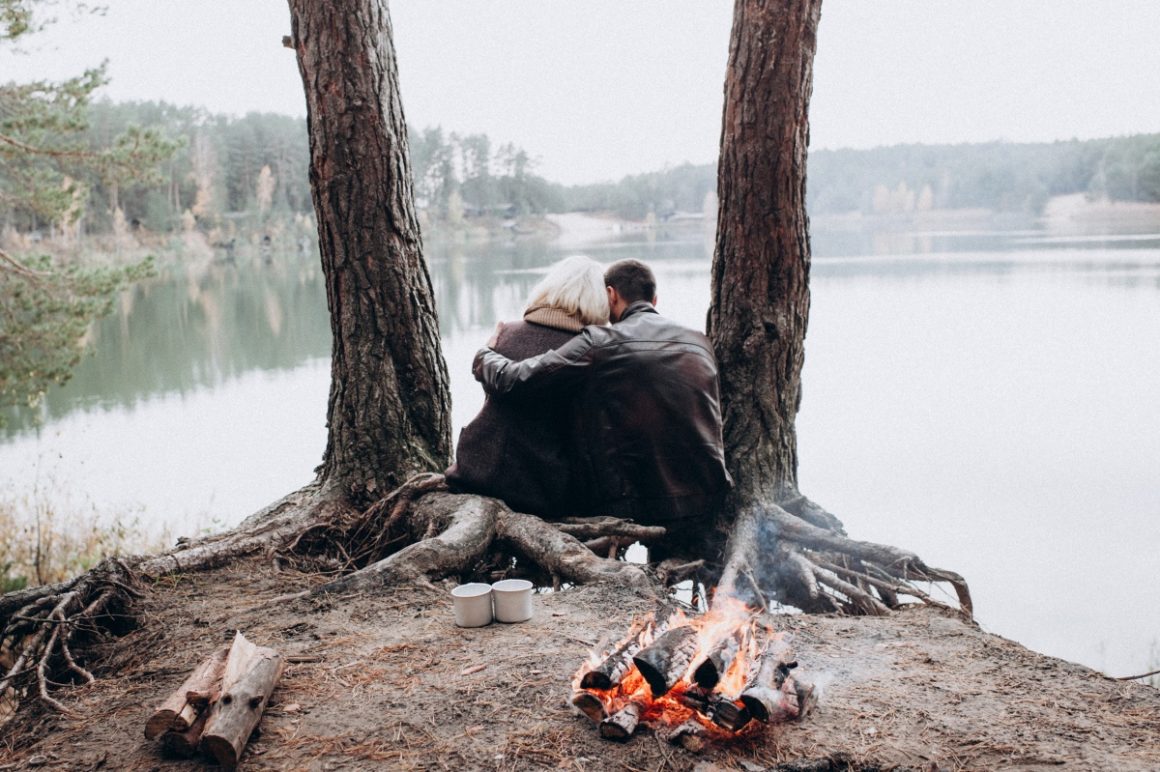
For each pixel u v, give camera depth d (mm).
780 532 4094
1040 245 42469
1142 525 9117
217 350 26125
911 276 34000
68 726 2234
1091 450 12508
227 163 92438
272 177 92500
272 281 53938
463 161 75375
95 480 11961
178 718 1994
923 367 19312
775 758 1893
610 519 3783
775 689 2027
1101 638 6457
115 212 62781
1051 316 24000
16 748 2176
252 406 18094
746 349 4352
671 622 2527
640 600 3008
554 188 77812
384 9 4309
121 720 2230
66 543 8469
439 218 73938
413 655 2529
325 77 4211
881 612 3365
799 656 2510
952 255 41938
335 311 4453
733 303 4383
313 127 4309
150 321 32844
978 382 17750
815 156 42531
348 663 2480
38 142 9258
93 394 19656
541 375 3621
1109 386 16859
